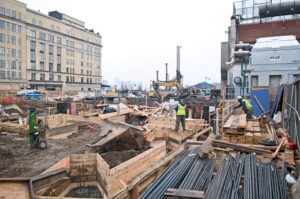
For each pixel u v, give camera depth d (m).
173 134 9.62
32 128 9.36
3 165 7.33
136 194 5.37
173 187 3.82
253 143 6.28
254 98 12.08
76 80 75.56
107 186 5.02
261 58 14.09
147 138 8.66
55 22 67.19
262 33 20.11
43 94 43.47
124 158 6.58
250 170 4.19
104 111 19.67
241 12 22.42
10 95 39.38
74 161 6.07
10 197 4.13
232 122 7.31
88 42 79.81
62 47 69.50
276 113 10.62
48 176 5.10
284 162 4.80
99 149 7.14
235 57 18.81
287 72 13.49
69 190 5.86
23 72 58.31
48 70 65.06
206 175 4.20
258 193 3.44
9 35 54.88
